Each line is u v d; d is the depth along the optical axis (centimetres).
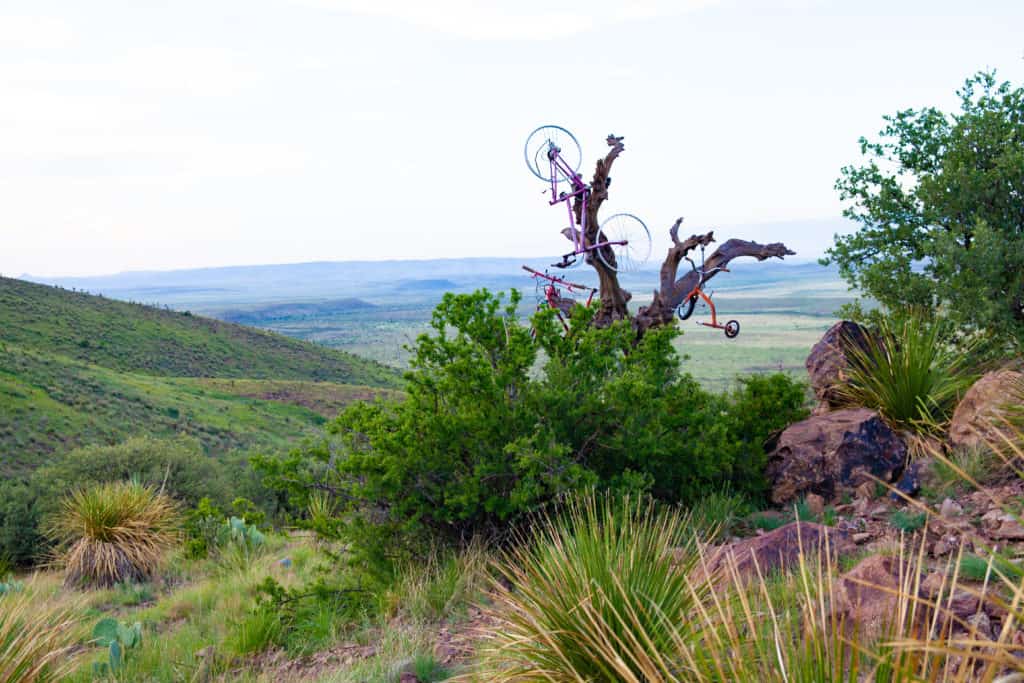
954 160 977
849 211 1077
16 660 478
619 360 821
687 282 1081
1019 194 935
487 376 716
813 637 207
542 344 801
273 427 9225
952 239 905
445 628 564
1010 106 1010
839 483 713
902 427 805
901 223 1029
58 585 1277
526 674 325
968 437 672
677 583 330
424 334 767
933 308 953
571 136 1022
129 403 7838
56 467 2383
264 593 902
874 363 852
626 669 245
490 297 760
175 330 14712
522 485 691
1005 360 845
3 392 6431
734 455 766
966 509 561
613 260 1048
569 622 317
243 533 1359
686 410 789
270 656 624
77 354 11788
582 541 355
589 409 739
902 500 645
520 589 356
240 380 11775
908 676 179
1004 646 158
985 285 852
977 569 408
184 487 2364
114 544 1308
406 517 745
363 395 12100
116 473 2350
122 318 14275
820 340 952
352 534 746
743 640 259
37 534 2005
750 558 457
